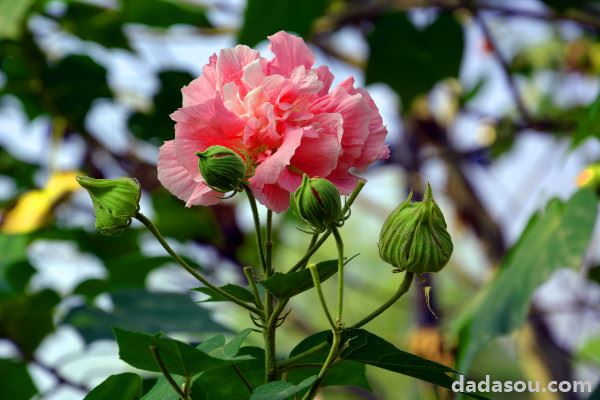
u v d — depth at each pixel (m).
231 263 1.69
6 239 1.50
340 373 1.01
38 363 1.30
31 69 1.61
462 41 1.63
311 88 0.94
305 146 0.94
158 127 1.69
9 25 1.45
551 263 1.21
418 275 0.93
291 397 0.95
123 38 1.64
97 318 1.26
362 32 1.77
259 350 0.98
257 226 0.94
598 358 1.69
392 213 0.94
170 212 1.66
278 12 1.38
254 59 0.95
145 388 1.20
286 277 0.92
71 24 1.63
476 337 1.23
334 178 0.95
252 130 0.94
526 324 1.57
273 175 0.92
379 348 0.93
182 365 0.92
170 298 1.27
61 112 1.67
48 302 1.36
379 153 0.95
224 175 0.93
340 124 0.94
